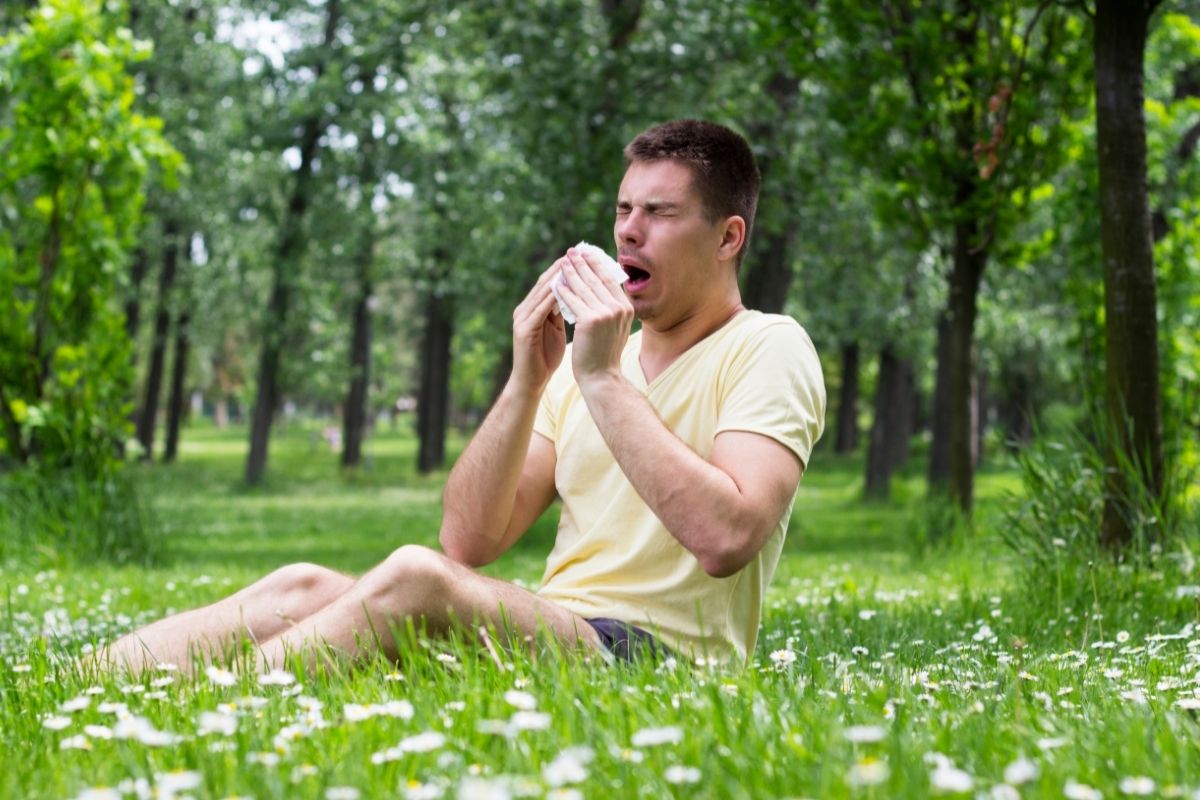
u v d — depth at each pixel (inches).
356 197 1221.1
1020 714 96.3
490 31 730.2
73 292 436.5
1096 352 389.4
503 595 119.6
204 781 79.7
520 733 87.4
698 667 115.1
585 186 686.5
